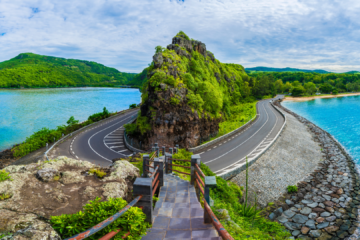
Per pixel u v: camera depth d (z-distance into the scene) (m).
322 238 18.61
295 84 185.88
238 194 18.28
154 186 8.56
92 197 6.30
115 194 6.65
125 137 42.94
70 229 4.21
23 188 6.06
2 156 35.28
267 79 138.88
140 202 5.99
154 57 42.22
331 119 77.62
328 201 24.05
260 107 95.31
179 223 6.34
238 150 36.69
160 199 8.38
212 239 5.46
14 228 4.12
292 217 21.53
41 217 4.92
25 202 5.46
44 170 6.89
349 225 19.97
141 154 18.94
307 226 20.14
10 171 7.09
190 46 57.44
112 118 65.94
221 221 7.98
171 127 37.75
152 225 6.19
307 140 48.97
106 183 7.18
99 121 59.59
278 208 22.56
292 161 34.81
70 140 42.28
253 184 26.75
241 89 114.62
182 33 57.09
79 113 90.25
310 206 23.22
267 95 143.50
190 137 38.91
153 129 38.06
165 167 12.64
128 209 4.85
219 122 55.53
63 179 7.01
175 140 38.19
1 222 4.28
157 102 37.75
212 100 46.84
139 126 39.66
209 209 5.48
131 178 8.61
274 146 39.22
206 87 46.22
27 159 32.16
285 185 27.28
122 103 128.25
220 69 91.81
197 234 5.75
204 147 39.16
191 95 40.06
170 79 38.69
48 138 40.59
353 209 22.41
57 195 6.02
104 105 117.06
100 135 46.69
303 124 67.94
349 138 52.69
